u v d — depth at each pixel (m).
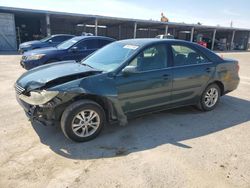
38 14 23.81
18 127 4.08
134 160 3.14
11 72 9.47
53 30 29.81
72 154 3.27
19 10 21.19
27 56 8.40
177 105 4.61
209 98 5.10
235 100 6.11
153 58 4.17
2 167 2.92
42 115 3.37
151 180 2.73
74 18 26.39
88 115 3.62
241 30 41.06
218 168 3.00
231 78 5.31
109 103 3.71
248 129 4.25
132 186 2.62
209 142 3.70
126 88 3.80
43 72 3.85
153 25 33.09
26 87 3.55
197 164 3.07
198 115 4.90
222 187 2.65
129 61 3.88
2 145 3.46
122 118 3.88
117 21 28.91
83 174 2.82
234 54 28.19
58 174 2.81
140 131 4.06
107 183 2.66
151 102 4.17
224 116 4.88
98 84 3.57
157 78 4.11
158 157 3.22
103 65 4.11
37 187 2.58
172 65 4.36
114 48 4.54
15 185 2.61
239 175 2.87
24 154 3.23
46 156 3.20
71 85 3.39
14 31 21.48
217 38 45.44
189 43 4.71
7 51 20.33
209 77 4.87
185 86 4.54
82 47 8.83
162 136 3.88
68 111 3.41
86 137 3.63
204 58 4.86
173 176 2.81
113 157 3.21
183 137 3.86
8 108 5.02
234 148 3.53
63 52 8.43
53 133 3.88
